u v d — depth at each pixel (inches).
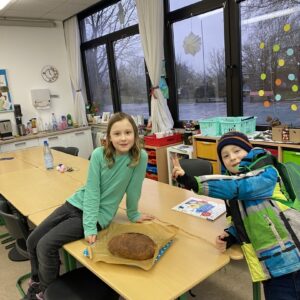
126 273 51.3
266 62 131.2
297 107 124.0
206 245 58.7
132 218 70.6
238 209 52.8
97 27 219.9
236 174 53.2
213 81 156.5
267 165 50.7
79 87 234.8
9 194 96.6
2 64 208.7
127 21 195.0
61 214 67.4
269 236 49.6
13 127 214.8
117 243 55.9
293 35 120.0
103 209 66.3
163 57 169.6
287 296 51.1
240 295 84.3
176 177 51.6
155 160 158.4
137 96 206.5
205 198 82.4
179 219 70.7
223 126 131.5
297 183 51.3
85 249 58.9
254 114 141.6
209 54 154.9
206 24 152.4
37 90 221.1
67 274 66.1
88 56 238.5
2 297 91.6
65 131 217.5
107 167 63.4
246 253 52.8
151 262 52.3
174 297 45.3
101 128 226.5
